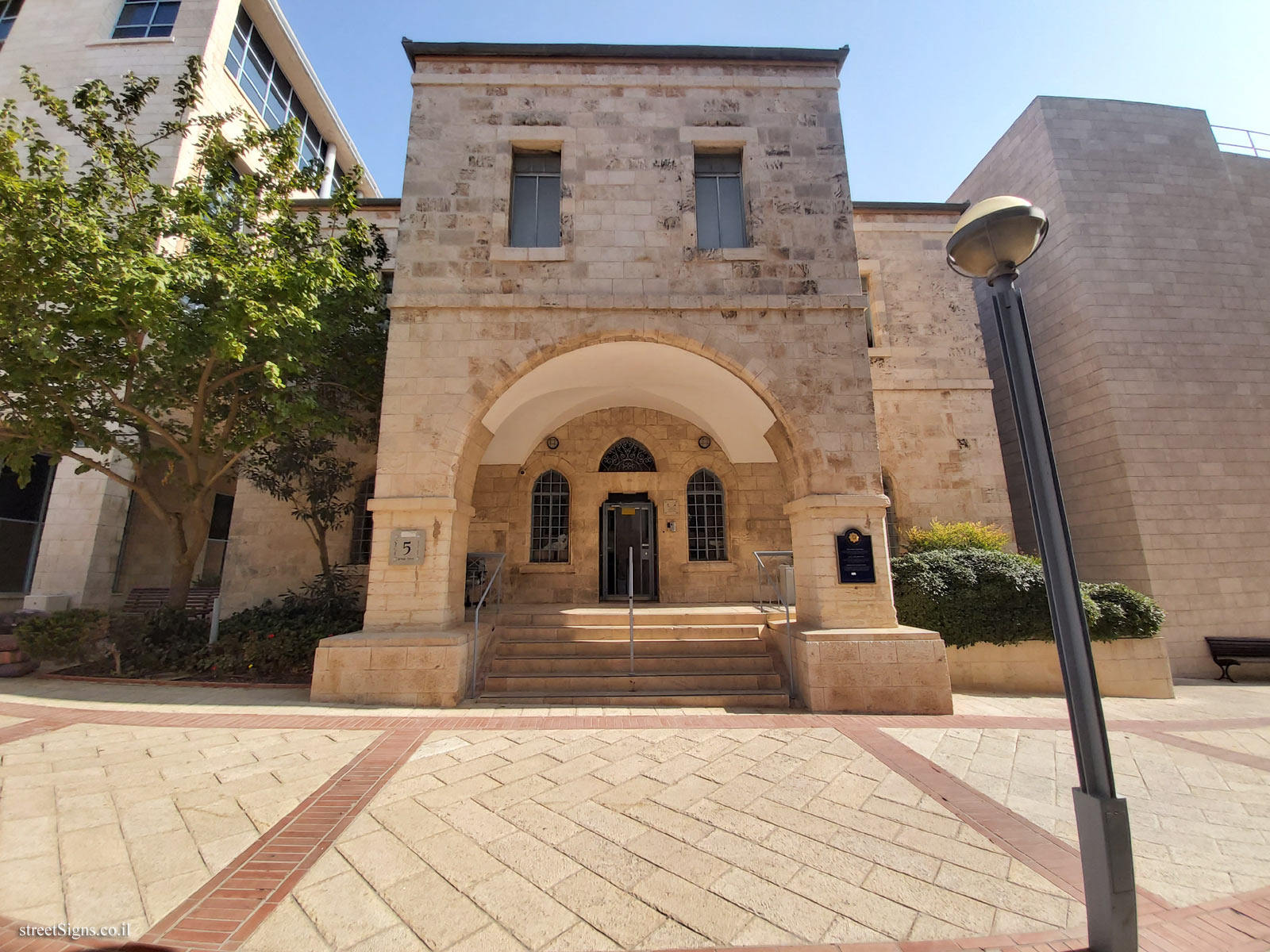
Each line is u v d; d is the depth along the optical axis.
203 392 8.12
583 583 11.33
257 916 2.72
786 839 3.58
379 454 7.45
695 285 8.19
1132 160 12.99
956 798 4.20
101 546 11.11
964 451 11.82
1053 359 12.91
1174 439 11.57
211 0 13.40
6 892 2.86
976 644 8.40
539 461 11.81
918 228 12.69
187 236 8.05
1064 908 2.86
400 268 8.03
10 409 8.51
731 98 8.94
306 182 9.32
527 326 7.90
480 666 7.64
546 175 8.92
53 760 4.67
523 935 2.64
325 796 4.10
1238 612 10.97
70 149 12.23
